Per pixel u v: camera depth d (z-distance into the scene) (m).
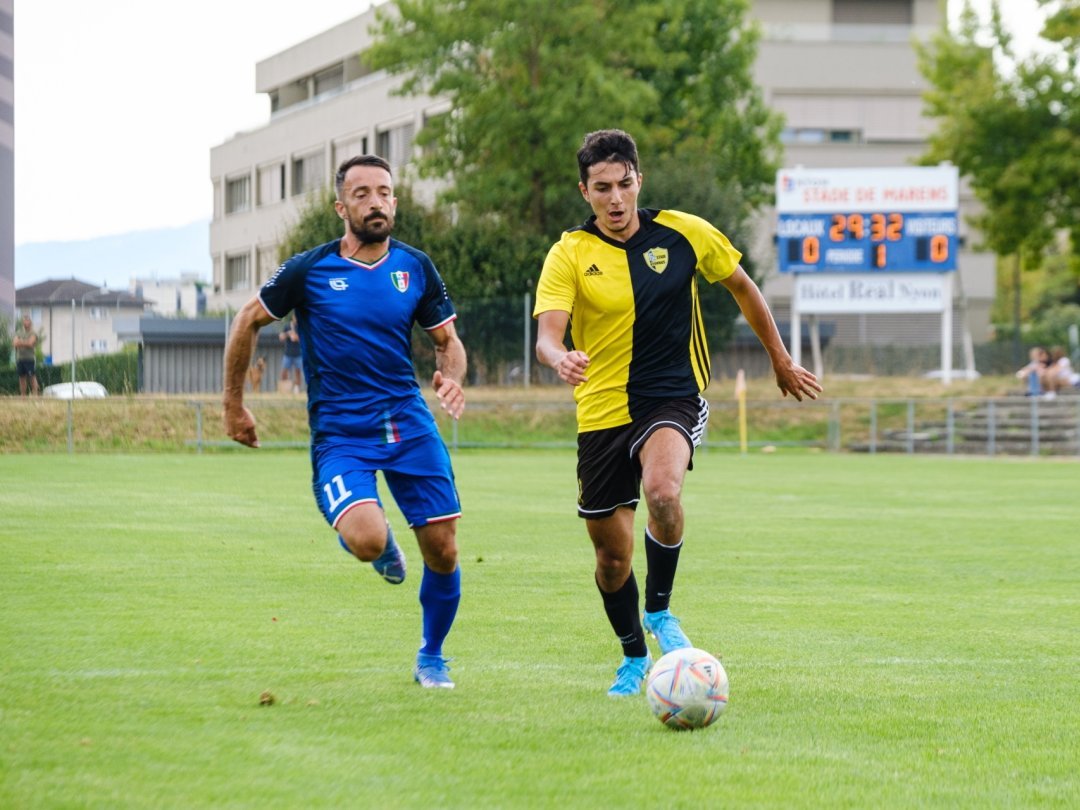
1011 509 39.19
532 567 25.02
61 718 12.43
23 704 13.02
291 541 28.83
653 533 14.16
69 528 31.30
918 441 73.31
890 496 44.06
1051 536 31.67
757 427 76.44
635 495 14.64
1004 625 18.84
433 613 14.28
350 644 16.77
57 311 70.94
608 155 14.38
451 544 14.24
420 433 14.29
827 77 137.75
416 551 27.47
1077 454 70.94
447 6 91.75
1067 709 13.33
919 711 13.20
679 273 14.64
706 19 103.94
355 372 14.16
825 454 71.88
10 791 10.00
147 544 28.06
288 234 90.56
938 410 76.88
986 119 106.69
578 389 14.79
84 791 10.04
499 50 88.88
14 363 68.06
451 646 16.81
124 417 68.44
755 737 12.02
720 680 12.31
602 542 14.42
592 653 16.36
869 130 138.38
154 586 21.91
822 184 78.25
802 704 13.48
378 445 14.16
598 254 14.60
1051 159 104.12
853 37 138.88
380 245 14.42
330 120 139.38
